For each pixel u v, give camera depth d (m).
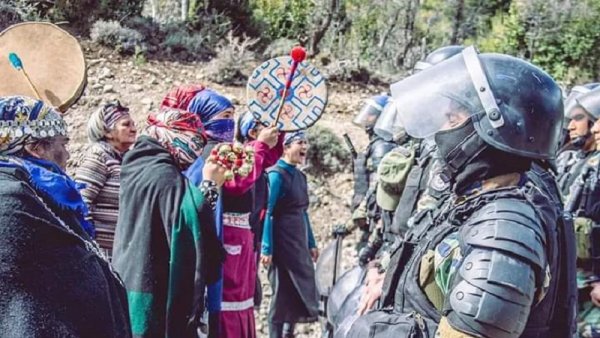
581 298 4.04
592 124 4.56
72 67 3.20
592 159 4.14
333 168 10.13
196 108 4.06
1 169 2.19
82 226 2.39
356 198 6.29
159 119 3.64
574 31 18.27
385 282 2.60
